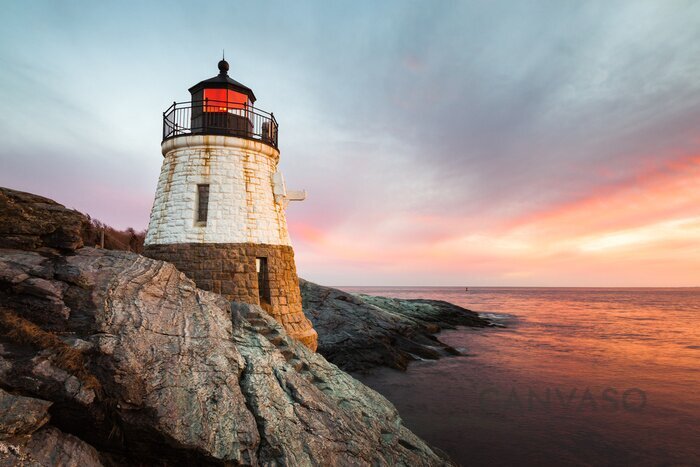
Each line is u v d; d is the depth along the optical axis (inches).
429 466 435.8
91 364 279.9
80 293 319.3
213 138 634.8
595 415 765.9
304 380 426.9
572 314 3063.5
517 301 5201.8
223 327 397.7
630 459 598.5
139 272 370.9
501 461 587.2
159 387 294.2
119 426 275.3
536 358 1270.9
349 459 363.9
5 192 353.4
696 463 587.8
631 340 1672.0
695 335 1829.5
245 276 601.6
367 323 1267.2
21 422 231.6
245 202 632.4
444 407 800.3
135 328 318.7
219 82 649.6
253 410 340.5
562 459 595.5
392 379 984.9
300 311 681.6
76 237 369.7
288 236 706.8
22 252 343.0
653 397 876.0
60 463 239.0
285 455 319.0
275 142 715.4
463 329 1964.8
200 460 294.2
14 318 280.8
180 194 625.9
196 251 599.5
